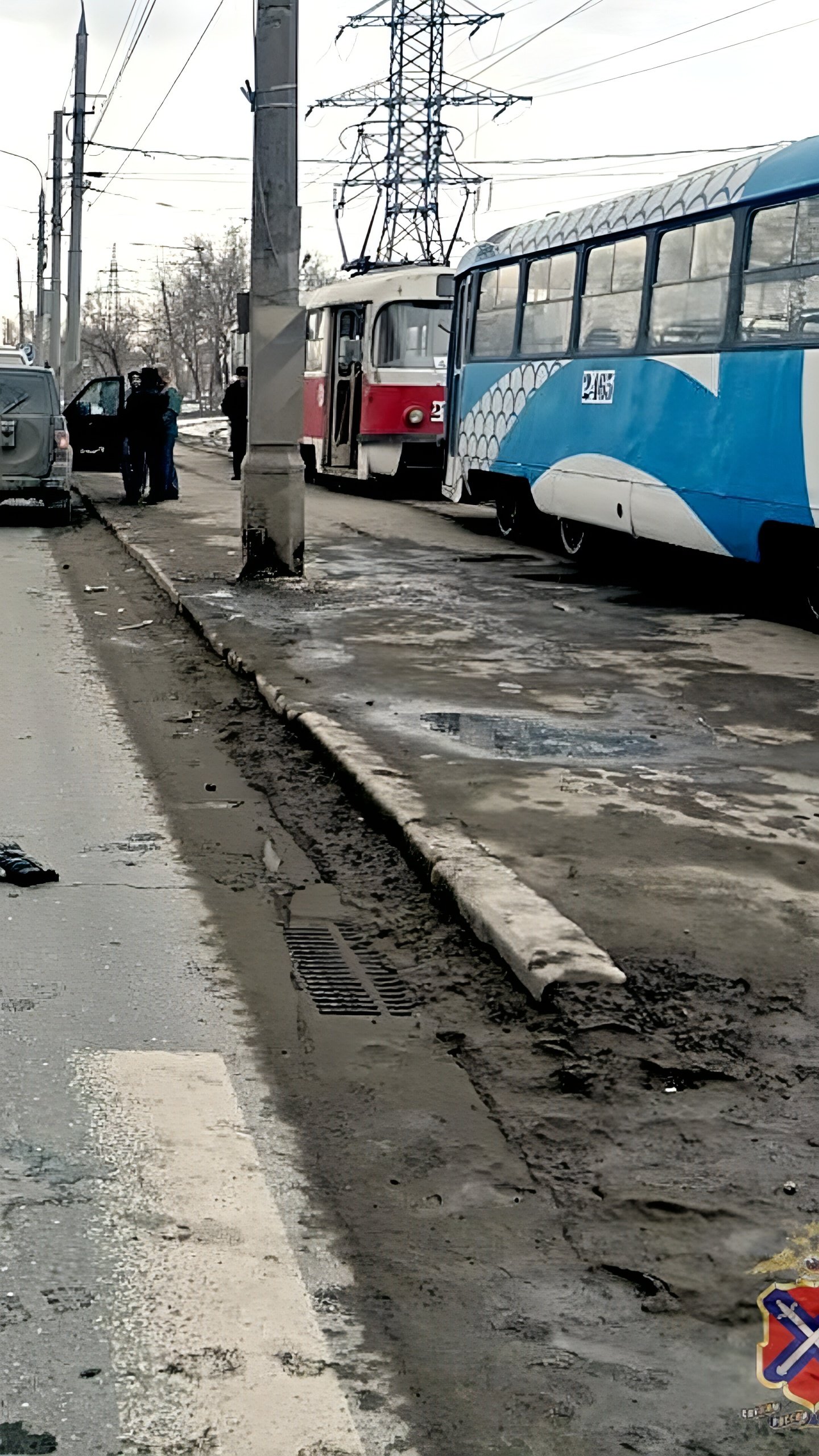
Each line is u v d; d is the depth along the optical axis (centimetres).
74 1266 312
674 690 909
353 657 992
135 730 823
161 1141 367
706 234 1269
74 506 2262
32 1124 373
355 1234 329
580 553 1611
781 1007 441
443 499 2517
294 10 1256
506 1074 407
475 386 1855
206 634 1083
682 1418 273
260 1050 423
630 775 699
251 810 670
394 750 732
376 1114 385
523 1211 340
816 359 1097
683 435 1302
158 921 527
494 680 929
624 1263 320
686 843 593
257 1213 336
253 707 873
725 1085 398
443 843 575
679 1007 438
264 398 1320
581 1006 435
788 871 561
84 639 1115
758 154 1216
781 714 845
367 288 2398
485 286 1834
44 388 1933
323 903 548
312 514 2141
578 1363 288
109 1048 420
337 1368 284
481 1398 277
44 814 657
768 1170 357
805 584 1190
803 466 1117
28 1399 272
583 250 1525
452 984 469
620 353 1431
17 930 513
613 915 507
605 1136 373
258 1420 269
